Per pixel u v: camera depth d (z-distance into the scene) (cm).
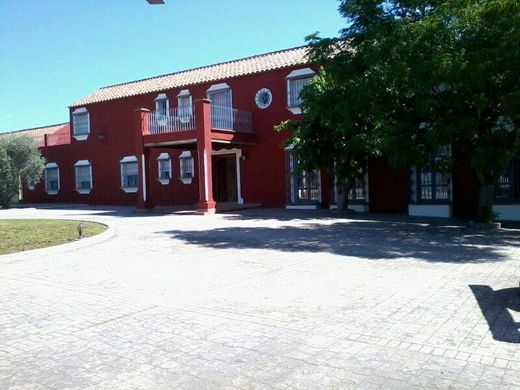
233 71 2352
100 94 2919
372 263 846
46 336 500
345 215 1759
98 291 684
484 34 1106
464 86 1132
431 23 1128
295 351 443
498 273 751
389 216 1720
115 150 2775
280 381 382
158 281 739
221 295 647
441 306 575
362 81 1262
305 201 2106
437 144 1202
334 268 809
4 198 2839
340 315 548
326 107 1367
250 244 1094
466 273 753
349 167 1717
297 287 682
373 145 1590
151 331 508
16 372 411
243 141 2158
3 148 2806
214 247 1059
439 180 1712
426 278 722
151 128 2189
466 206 1706
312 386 372
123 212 2162
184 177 2484
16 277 781
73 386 382
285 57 2281
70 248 1044
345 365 410
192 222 1605
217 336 488
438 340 464
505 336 472
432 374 389
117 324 534
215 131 2009
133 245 1113
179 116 2314
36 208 2669
